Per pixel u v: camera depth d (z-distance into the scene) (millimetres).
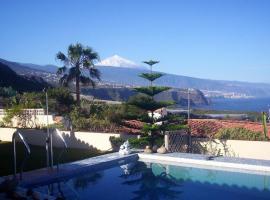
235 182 12312
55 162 14938
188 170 14109
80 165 13711
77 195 11078
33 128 22281
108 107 23953
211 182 12430
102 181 12750
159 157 15383
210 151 16359
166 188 11914
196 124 18453
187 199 10695
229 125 18188
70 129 20312
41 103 25688
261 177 12797
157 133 16953
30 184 11562
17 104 26172
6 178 11352
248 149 15453
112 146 17922
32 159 15555
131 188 11930
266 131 16156
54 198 10289
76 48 29703
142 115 16906
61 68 29984
